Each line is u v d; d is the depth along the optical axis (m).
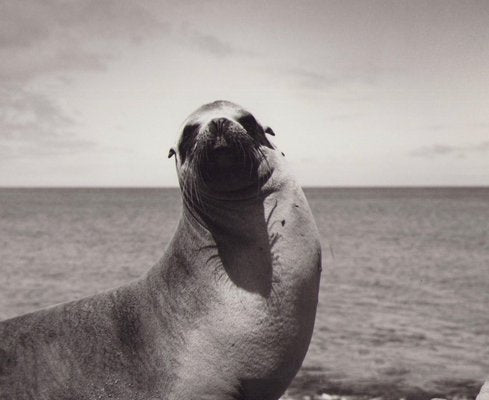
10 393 1.42
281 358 1.29
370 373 3.80
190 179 1.37
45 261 10.59
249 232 1.32
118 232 17.72
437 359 4.18
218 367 1.31
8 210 33.28
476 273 9.31
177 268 1.41
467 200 55.44
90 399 1.38
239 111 1.41
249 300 1.29
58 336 1.46
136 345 1.40
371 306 6.33
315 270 1.32
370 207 39.31
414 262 10.77
